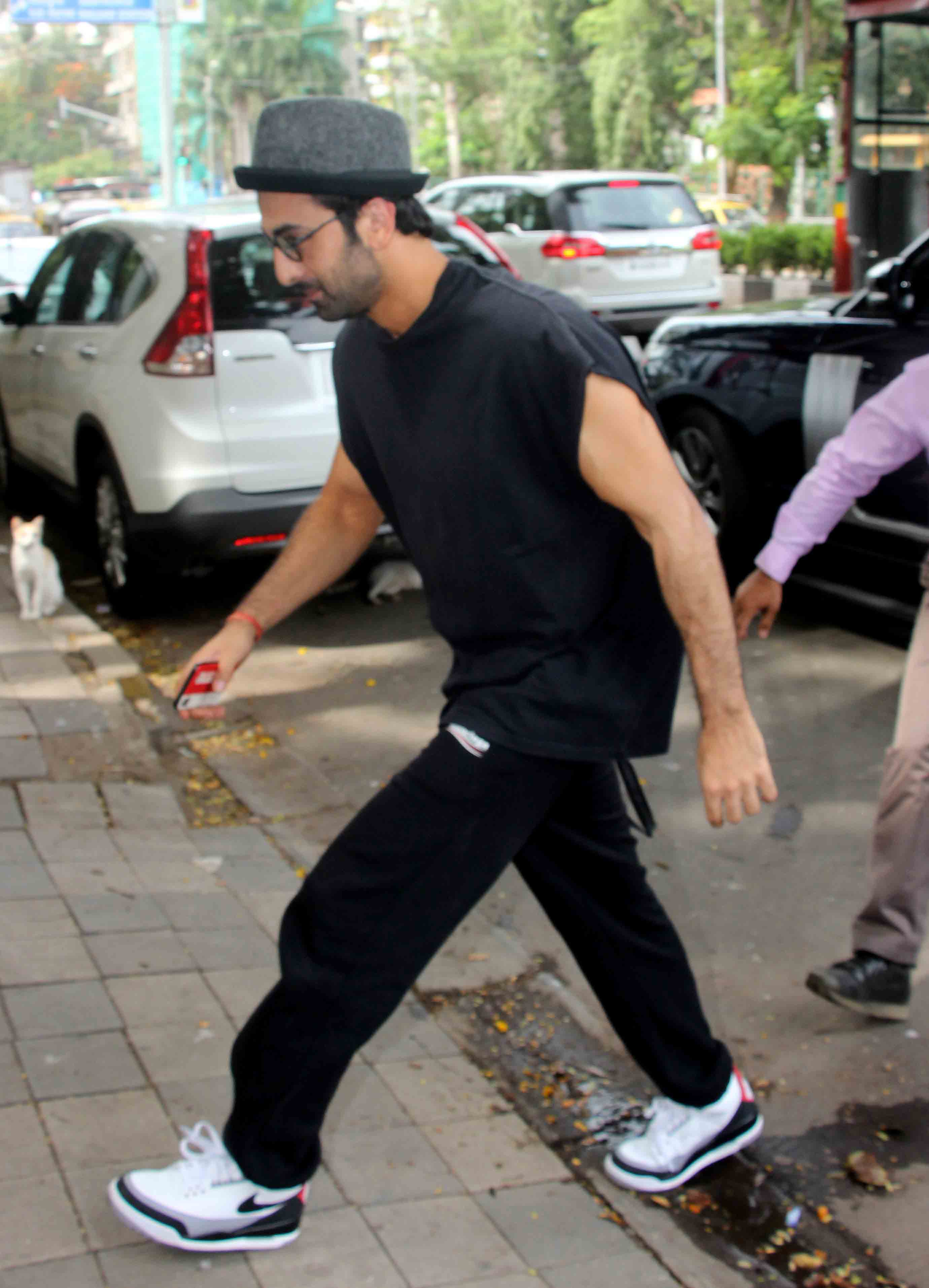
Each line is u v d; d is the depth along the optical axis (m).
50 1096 2.61
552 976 3.33
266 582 2.51
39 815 3.92
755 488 6.25
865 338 5.51
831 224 23.50
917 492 5.23
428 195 14.78
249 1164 2.21
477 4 55.34
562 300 2.02
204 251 5.59
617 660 2.13
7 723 4.52
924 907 3.06
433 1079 2.83
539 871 2.36
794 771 4.48
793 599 6.20
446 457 2.03
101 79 105.50
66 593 6.62
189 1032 2.87
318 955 2.12
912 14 9.52
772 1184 2.62
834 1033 3.12
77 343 6.29
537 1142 2.65
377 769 4.56
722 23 38.81
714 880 3.80
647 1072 2.48
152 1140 2.50
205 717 2.47
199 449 5.54
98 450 6.11
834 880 3.79
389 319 2.01
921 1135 2.79
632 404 1.93
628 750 2.23
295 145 1.89
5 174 58.41
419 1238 2.34
